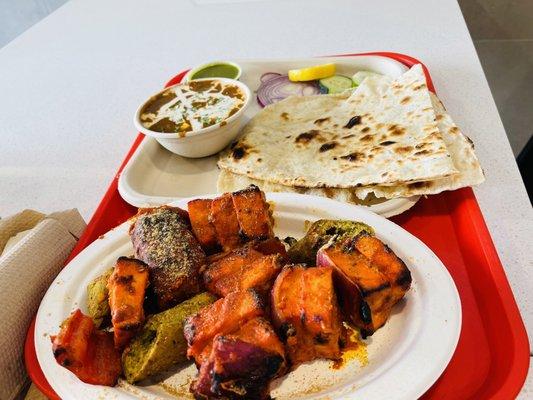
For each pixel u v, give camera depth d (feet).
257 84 1.61
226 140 1.29
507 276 0.89
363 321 0.73
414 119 1.16
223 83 1.38
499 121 1.29
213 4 2.29
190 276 0.82
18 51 2.22
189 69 1.75
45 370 0.76
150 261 0.84
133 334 0.76
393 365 0.69
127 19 2.31
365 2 2.08
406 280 0.74
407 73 1.34
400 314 0.79
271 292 0.75
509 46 2.63
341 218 0.96
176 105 1.34
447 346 0.69
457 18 1.83
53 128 1.61
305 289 0.71
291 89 1.56
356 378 0.71
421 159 1.03
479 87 1.43
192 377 0.78
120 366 0.76
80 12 2.49
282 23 2.03
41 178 1.39
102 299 0.85
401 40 1.76
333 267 0.73
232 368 0.64
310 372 0.76
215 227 0.90
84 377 0.72
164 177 1.29
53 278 0.96
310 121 1.33
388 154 1.08
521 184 1.09
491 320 0.82
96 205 1.25
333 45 1.80
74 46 2.16
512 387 0.71
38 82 1.93
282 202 1.02
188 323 0.72
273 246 0.88
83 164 1.41
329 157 1.16
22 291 0.88
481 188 1.09
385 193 1.04
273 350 0.66
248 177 1.17
